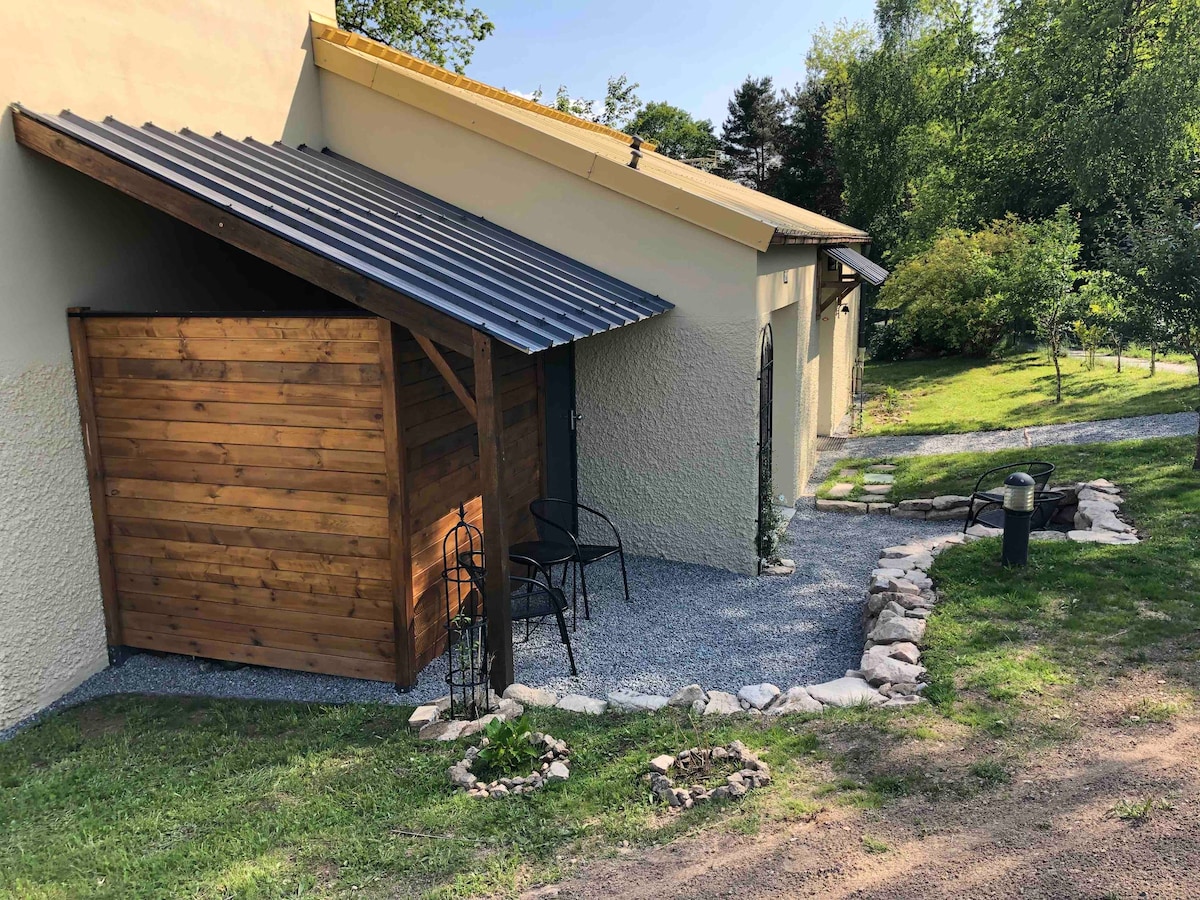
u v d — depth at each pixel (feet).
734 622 22.24
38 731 17.38
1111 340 49.16
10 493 17.58
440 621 20.30
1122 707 14.79
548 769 14.19
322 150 27.48
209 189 17.15
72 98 18.58
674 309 24.93
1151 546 23.11
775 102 180.24
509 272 20.58
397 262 17.88
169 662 20.70
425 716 16.72
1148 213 34.94
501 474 17.22
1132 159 81.76
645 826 12.48
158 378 19.10
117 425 19.63
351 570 18.70
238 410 18.71
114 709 18.34
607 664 19.94
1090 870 10.55
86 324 19.21
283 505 18.88
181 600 20.13
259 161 21.57
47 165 18.25
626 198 24.58
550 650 20.85
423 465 19.02
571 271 23.24
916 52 121.29
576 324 18.11
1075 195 89.45
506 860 11.91
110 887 11.75
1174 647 17.06
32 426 18.11
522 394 25.14
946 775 13.12
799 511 33.86
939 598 20.81
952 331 77.41
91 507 19.98
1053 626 18.56
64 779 15.12
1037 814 11.87
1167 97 78.48
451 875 11.66
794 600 23.68
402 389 17.87
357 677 19.21
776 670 19.29
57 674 18.98
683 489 26.17
